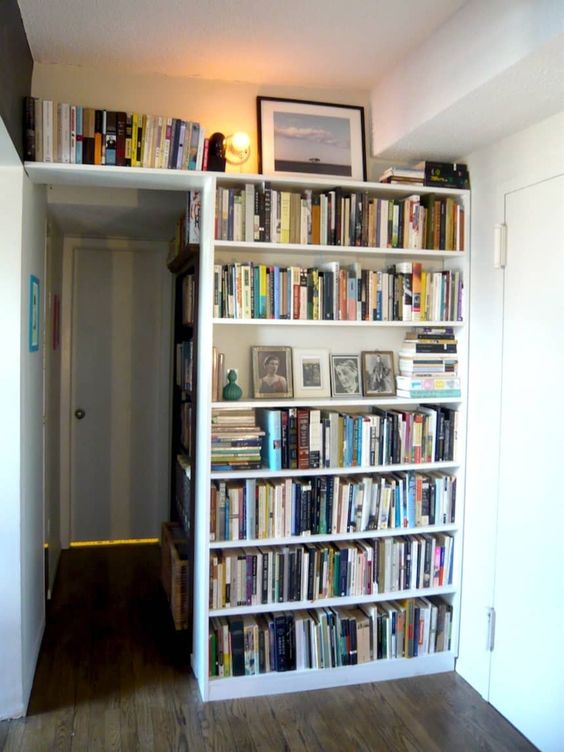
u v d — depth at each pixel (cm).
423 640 292
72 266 434
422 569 291
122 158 247
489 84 207
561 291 230
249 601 271
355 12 222
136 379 449
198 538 279
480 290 279
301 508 273
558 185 232
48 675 282
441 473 301
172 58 261
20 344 239
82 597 363
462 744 242
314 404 273
